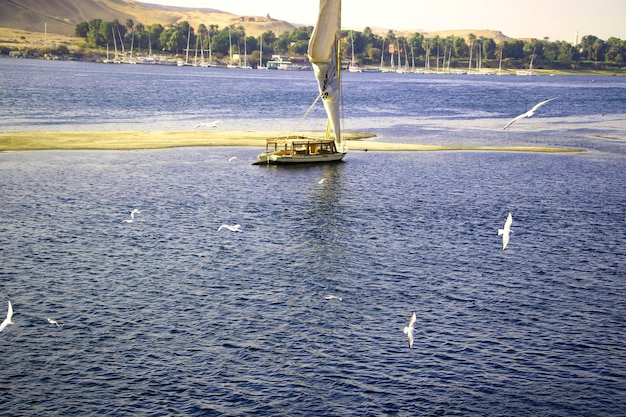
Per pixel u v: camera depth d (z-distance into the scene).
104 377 40.19
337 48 106.56
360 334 45.47
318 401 38.16
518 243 64.00
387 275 55.59
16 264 56.69
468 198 81.31
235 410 37.31
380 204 77.81
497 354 43.09
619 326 47.06
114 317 47.44
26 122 137.75
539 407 37.84
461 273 56.16
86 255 59.22
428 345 44.09
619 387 39.78
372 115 177.12
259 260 58.66
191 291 51.88
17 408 37.19
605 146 125.50
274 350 43.34
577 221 71.94
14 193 79.50
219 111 174.00
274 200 79.12
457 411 37.41
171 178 89.81
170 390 39.03
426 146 119.31
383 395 38.75
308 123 151.62
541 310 49.28
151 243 62.75
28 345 43.47
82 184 85.00
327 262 58.28
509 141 130.12
